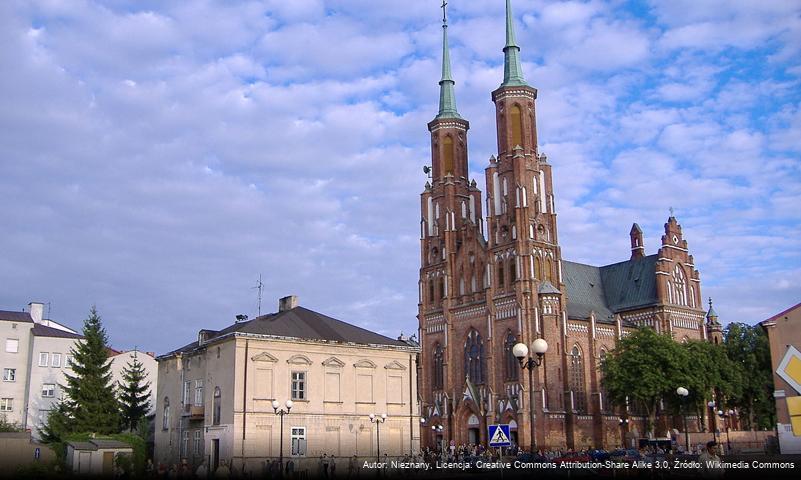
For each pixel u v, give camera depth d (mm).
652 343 108438
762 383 123812
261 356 76250
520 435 113250
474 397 121938
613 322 129125
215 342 78875
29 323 114750
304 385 78250
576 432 116438
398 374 84750
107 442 78375
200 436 79625
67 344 116250
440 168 139375
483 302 125000
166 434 86250
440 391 130000
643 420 125875
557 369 117062
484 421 119688
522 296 118625
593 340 124062
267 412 75312
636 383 106125
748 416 132000
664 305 132125
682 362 106438
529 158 126125
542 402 113438
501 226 125125
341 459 77938
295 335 79312
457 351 128750
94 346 100938
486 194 128500
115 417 99750
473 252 129875
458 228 135125
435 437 127500
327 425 78500
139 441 81938
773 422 129250
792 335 74312
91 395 98562
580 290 139000
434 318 133500
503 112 130000
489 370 120875
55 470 69438
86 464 75500
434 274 135500
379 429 81625
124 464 72000
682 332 133875
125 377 114250
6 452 77312
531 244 121125
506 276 122250
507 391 118250
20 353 113250
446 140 141125
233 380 74750
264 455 74125
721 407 123875
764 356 125688
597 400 120875
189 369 84250
